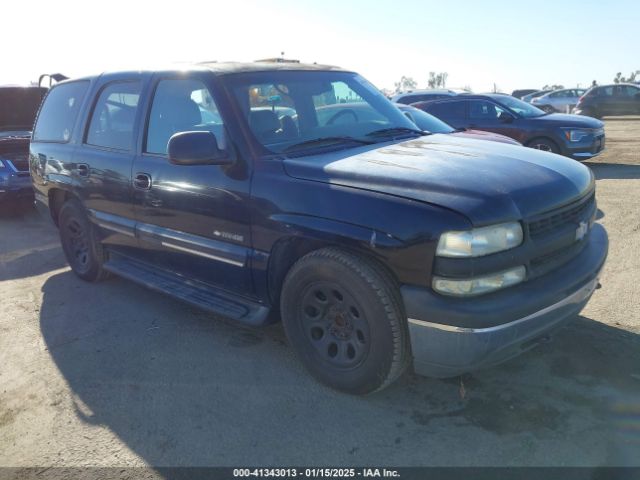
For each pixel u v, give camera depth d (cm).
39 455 276
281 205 308
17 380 348
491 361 266
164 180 379
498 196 265
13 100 934
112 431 291
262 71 379
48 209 541
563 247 293
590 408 287
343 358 306
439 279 256
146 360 363
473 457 257
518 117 1084
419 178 278
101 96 461
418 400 303
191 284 397
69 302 472
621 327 371
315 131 369
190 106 373
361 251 278
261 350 370
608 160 1211
